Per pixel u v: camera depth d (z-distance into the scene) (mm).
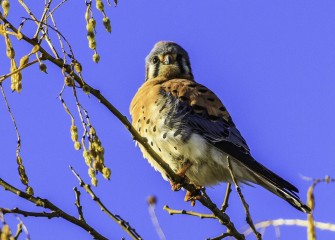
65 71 7117
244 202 7633
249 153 10750
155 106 11086
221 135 10844
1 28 6812
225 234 8500
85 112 7340
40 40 6930
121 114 8078
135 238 8250
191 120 10891
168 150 10891
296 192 9523
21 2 6918
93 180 7336
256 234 7484
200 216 8781
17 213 7242
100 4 7207
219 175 10914
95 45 7242
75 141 7309
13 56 6852
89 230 7816
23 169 7473
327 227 6660
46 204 7590
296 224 7066
